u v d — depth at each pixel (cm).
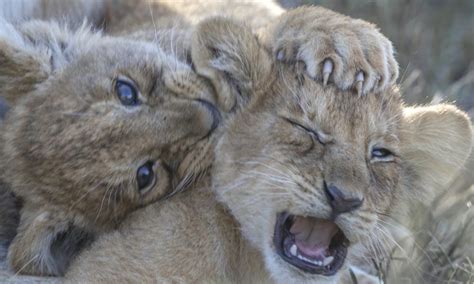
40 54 1134
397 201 1080
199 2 1394
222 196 1026
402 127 1055
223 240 1010
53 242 1048
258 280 1043
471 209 1183
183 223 993
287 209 989
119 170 1030
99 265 962
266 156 1009
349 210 965
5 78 1120
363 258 1101
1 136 1102
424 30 1661
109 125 1040
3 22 1161
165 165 1046
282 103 1024
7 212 1107
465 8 1733
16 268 1027
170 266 966
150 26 1312
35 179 1050
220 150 1048
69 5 1401
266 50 1077
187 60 1149
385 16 1616
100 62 1100
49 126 1052
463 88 1555
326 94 1006
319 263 987
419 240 1119
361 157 986
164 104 1058
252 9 1377
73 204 1034
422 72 1557
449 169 1111
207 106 1067
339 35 1037
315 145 992
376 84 1034
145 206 1041
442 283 1080
